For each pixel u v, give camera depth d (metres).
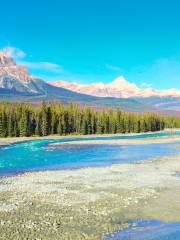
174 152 74.00
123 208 26.16
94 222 22.73
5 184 35.62
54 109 158.88
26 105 153.12
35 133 146.25
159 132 197.75
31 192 31.48
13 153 72.62
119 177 40.25
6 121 135.62
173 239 19.91
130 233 20.81
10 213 24.52
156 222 22.92
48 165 52.88
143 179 38.88
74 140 123.50
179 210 25.67
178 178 39.56
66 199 28.80
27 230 21.02
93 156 66.31
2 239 19.48
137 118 191.62
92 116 170.25
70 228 21.50
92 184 35.78
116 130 179.25
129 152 74.69
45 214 24.34
